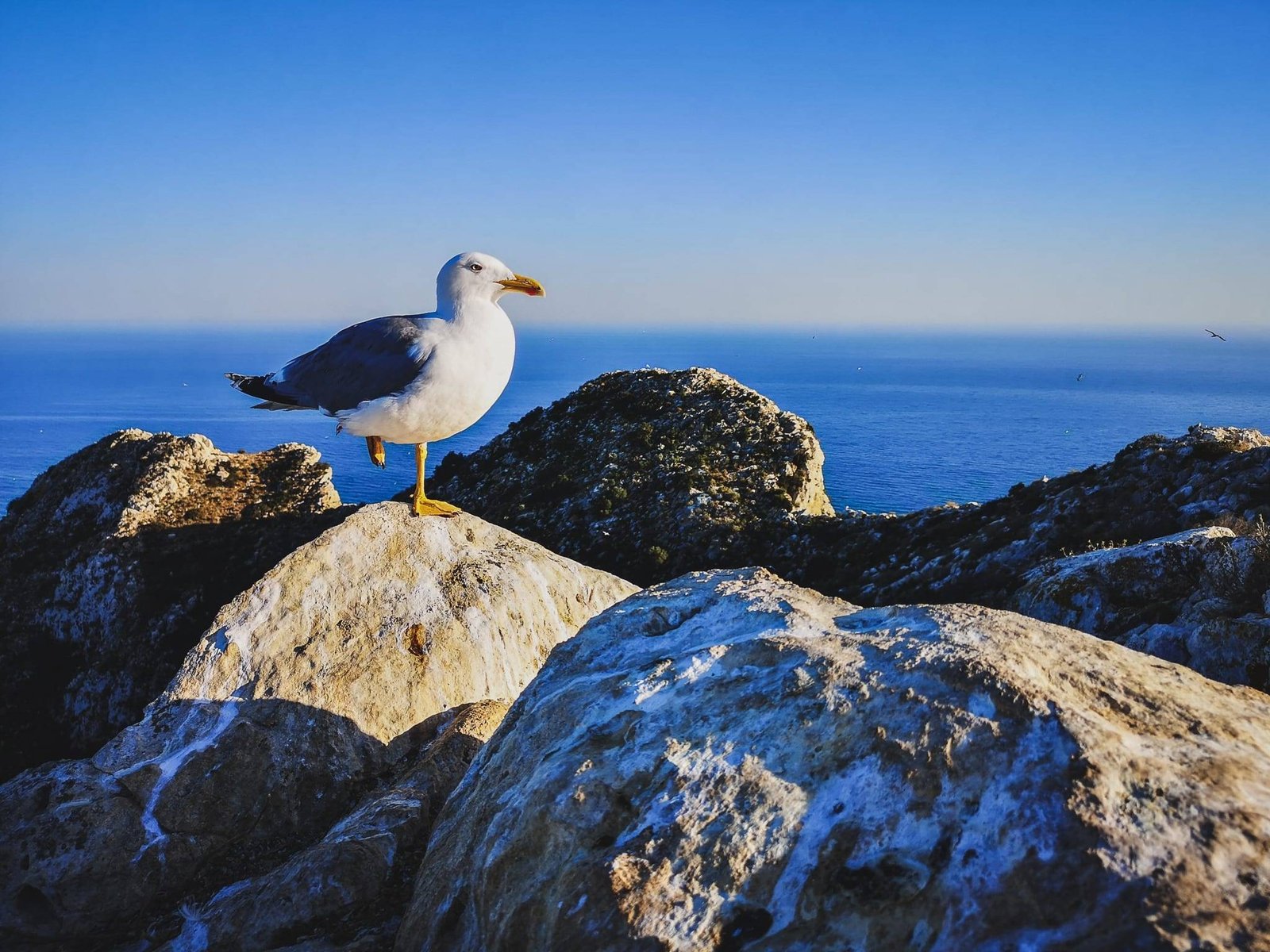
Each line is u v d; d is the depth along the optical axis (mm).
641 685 766
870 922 531
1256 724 611
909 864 545
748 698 706
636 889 587
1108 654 689
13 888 1030
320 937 900
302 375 1297
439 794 1152
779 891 568
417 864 1000
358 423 1260
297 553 1420
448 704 1342
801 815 599
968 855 528
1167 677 672
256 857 1129
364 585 1416
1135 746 566
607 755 710
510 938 645
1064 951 458
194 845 1109
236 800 1153
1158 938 438
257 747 1190
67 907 1025
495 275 1235
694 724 706
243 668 1285
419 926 778
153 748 1197
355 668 1312
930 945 503
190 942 943
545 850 678
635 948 561
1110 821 506
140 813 1107
